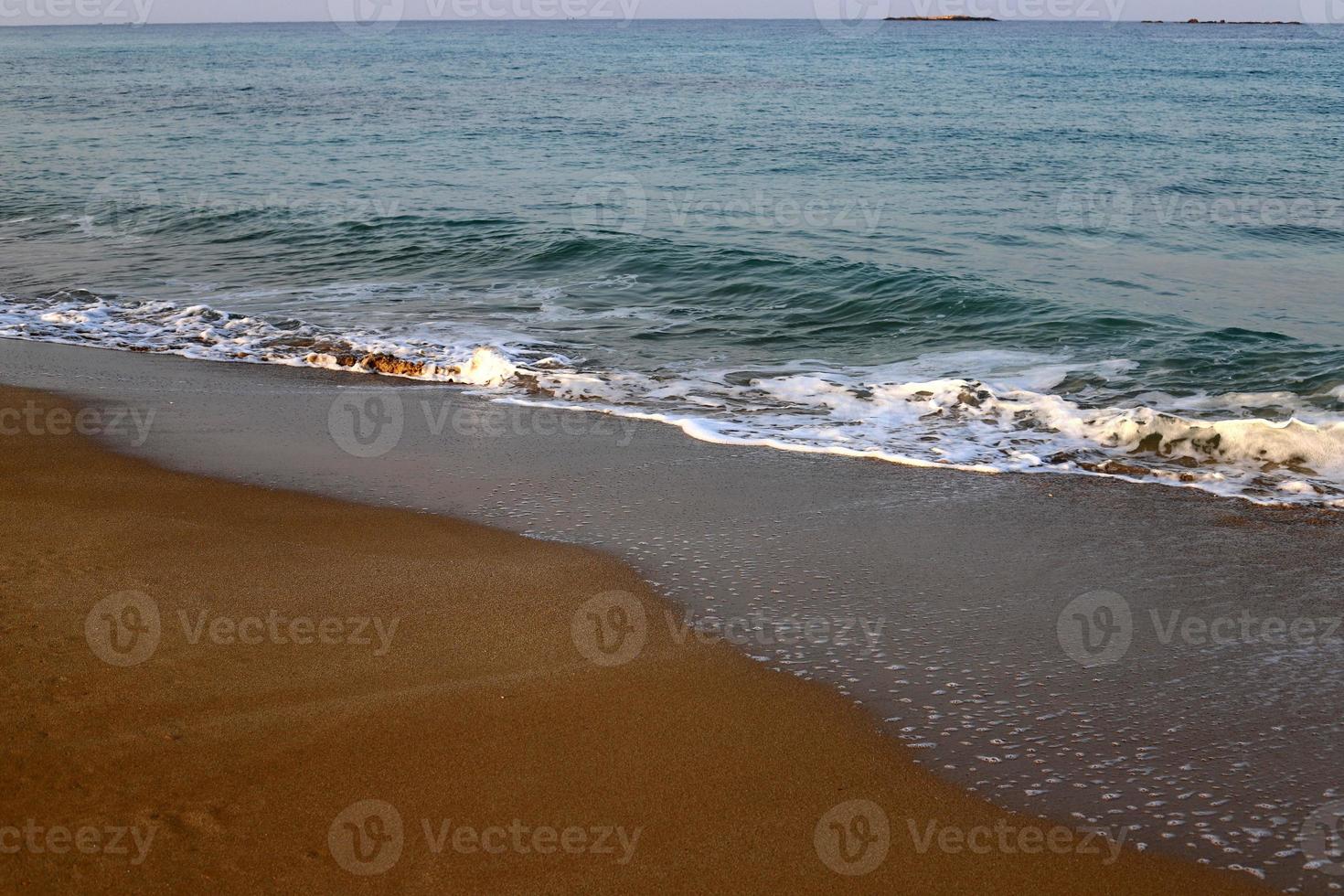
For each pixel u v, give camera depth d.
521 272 12.02
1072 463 6.24
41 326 9.59
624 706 3.71
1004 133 26.55
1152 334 9.02
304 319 9.93
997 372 8.17
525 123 29.61
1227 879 2.91
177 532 5.14
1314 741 3.50
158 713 3.58
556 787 3.27
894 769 3.39
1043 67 56.88
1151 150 23.44
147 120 31.08
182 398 7.51
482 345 8.97
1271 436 6.21
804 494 5.75
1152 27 193.38
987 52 76.81
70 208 16.23
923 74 51.50
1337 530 5.21
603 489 5.81
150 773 3.27
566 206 16.28
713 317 10.02
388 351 8.73
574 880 2.88
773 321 9.87
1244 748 3.47
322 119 31.05
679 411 7.30
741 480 5.96
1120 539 5.14
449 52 85.44
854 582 4.68
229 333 9.38
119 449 6.39
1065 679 3.89
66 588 4.49
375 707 3.66
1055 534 5.21
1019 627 4.29
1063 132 26.73
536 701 3.73
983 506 5.59
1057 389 7.72
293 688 3.76
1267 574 4.74
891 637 4.21
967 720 3.64
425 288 11.30
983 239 13.70
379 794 3.22
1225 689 3.81
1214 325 9.23
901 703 3.75
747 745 3.50
